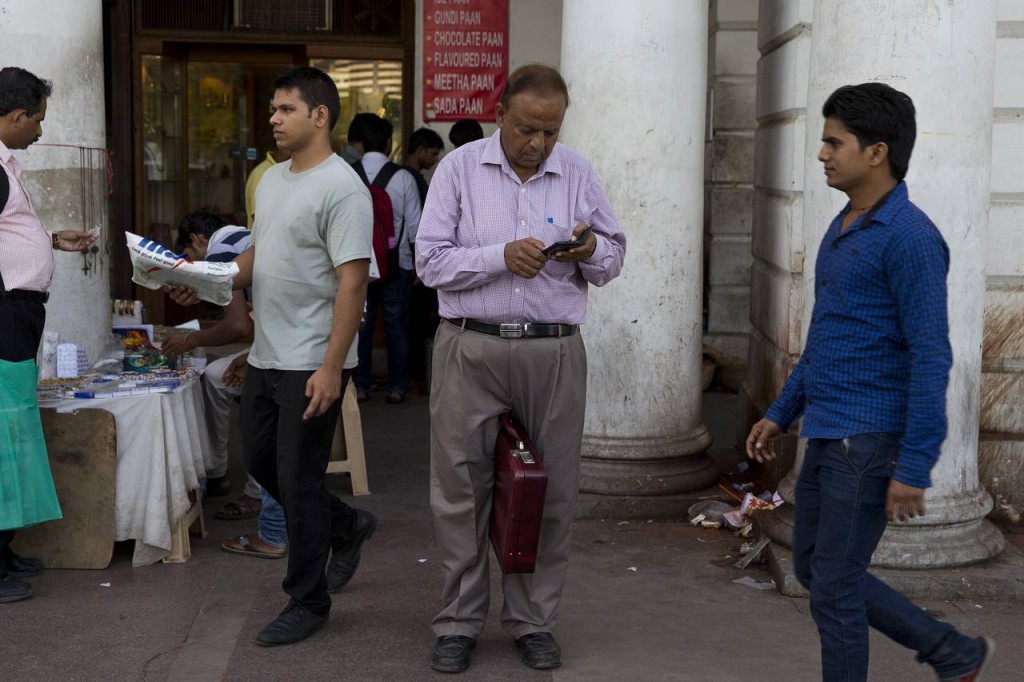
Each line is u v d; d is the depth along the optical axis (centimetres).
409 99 962
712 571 470
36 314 421
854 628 301
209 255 507
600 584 455
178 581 451
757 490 557
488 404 358
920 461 278
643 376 543
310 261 377
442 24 913
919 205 430
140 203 960
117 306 612
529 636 376
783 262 550
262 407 393
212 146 995
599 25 525
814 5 463
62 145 513
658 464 550
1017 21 516
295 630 391
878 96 289
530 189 352
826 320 298
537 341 352
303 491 383
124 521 459
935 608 428
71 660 377
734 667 379
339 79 966
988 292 523
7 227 412
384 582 454
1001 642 400
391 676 367
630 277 538
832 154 293
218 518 535
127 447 457
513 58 919
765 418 326
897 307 286
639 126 527
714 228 862
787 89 546
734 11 840
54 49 508
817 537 303
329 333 384
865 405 291
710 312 871
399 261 781
